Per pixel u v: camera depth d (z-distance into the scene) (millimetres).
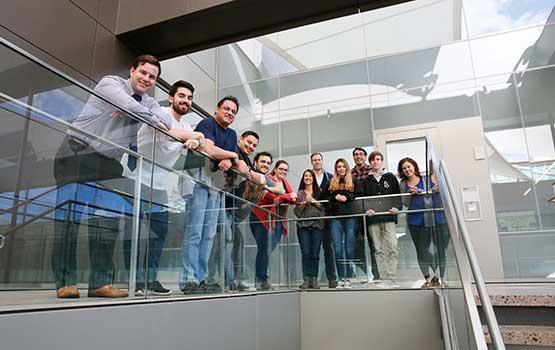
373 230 4074
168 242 2184
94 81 3895
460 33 5891
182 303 2062
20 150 1510
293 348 3740
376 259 4008
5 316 1186
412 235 3938
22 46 3268
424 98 5785
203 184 2555
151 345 1792
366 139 5953
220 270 2695
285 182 4434
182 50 4500
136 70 2441
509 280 4305
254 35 4309
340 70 6457
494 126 5297
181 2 4074
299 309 4059
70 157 1689
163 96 5309
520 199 4938
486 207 5035
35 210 1550
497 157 5172
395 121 5859
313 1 3859
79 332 1428
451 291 2342
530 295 2490
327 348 3906
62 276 1603
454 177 5277
